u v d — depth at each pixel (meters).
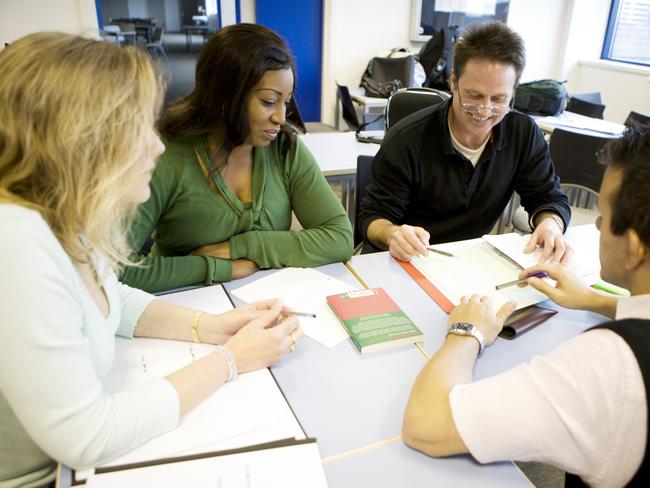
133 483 0.69
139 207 1.23
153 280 1.22
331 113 5.14
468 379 0.82
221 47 1.18
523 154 1.75
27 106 0.63
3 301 0.63
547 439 0.61
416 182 1.76
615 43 5.49
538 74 5.69
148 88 0.71
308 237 1.38
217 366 0.88
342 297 1.18
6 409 0.76
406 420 0.78
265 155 1.43
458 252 1.45
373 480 0.73
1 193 0.67
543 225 1.51
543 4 5.36
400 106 2.50
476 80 1.49
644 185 0.63
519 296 1.21
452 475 0.74
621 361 0.56
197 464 0.72
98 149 0.67
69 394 0.68
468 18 5.17
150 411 0.77
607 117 5.40
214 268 1.27
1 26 3.85
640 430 0.55
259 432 0.80
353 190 2.71
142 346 1.00
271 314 1.02
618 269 0.72
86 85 0.64
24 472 0.83
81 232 0.73
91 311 0.79
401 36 5.10
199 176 1.32
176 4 4.37
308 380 0.94
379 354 1.02
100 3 4.11
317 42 4.88
